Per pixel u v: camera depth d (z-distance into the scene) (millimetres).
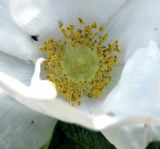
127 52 119
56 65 123
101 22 122
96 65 124
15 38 117
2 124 113
